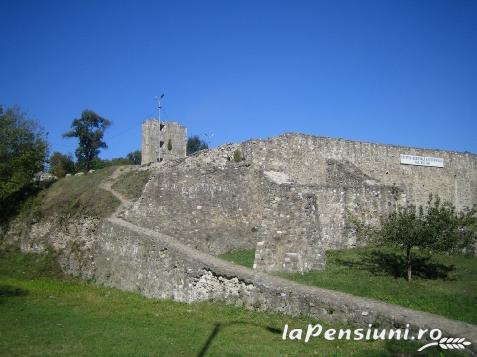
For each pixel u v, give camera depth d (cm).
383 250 2002
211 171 2283
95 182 2792
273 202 1728
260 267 1644
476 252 1898
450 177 3300
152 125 3391
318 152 2656
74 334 1088
